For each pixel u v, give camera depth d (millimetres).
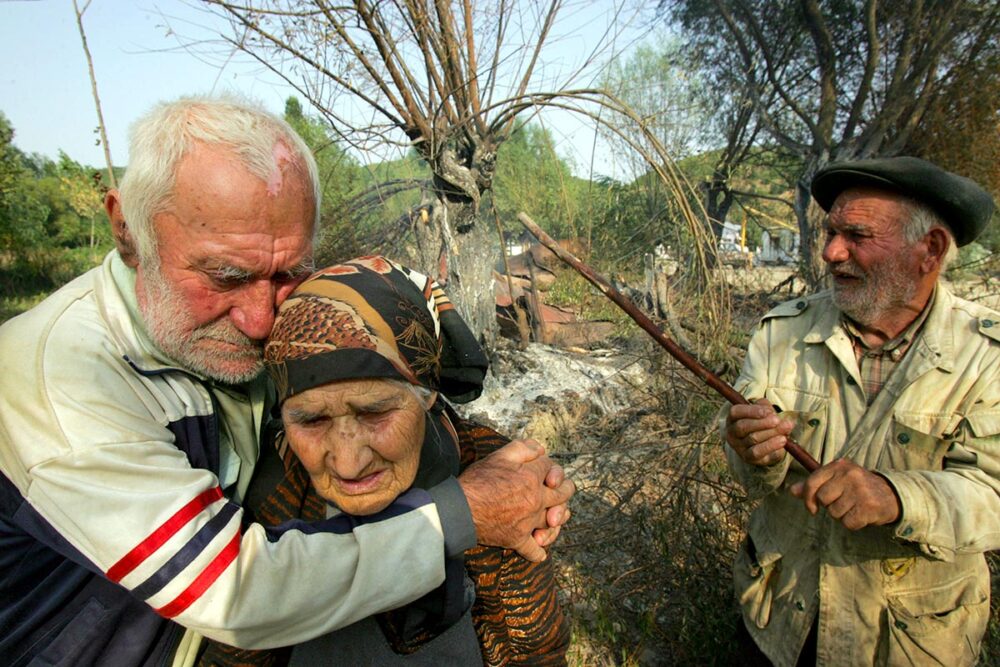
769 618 1818
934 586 1584
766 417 1549
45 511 938
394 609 1105
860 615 1623
